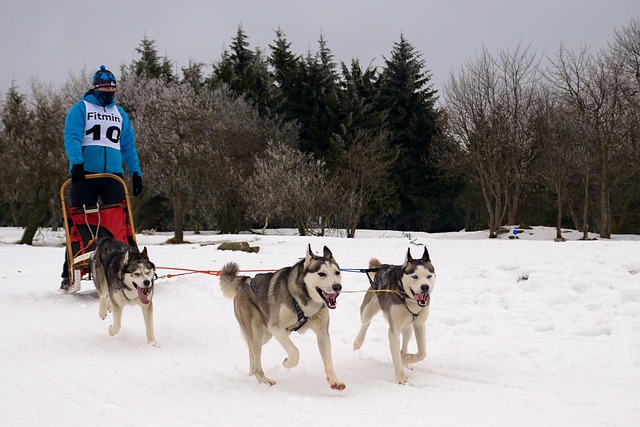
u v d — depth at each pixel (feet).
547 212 138.00
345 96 136.46
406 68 143.33
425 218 145.28
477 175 116.26
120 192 31.01
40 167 81.71
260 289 18.86
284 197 92.89
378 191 123.65
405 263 19.34
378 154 111.45
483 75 99.60
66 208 31.22
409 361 19.44
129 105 100.53
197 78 140.46
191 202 106.52
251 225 127.34
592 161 94.89
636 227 131.23
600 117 90.58
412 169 138.41
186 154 90.68
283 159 99.66
